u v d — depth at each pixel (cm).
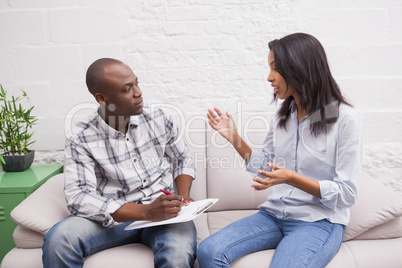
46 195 152
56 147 200
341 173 127
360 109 199
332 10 193
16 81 195
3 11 190
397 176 202
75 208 134
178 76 198
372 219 136
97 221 135
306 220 131
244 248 127
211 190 175
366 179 160
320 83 128
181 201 137
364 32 194
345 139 126
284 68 129
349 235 136
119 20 193
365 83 197
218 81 199
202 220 164
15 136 182
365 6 192
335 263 124
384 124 199
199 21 194
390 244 134
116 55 195
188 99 200
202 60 197
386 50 195
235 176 174
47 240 123
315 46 128
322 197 124
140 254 132
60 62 195
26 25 191
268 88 199
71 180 137
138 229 143
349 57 195
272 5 193
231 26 195
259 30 195
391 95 198
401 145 200
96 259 130
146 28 194
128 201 146
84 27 193
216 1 193
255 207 175
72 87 196
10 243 161
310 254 118
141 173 148
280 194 143
